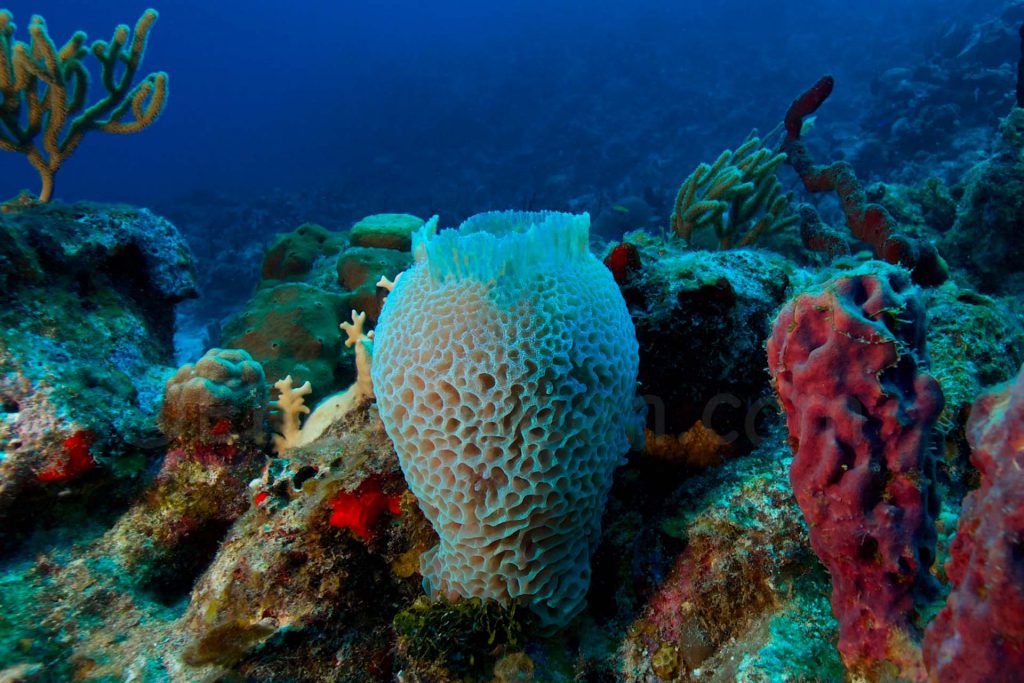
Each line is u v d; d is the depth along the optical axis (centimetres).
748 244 465
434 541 233
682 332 234
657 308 236
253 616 222
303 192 2728
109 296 363
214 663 211
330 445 267
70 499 272
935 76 1427
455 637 196
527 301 174
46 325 309
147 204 3053
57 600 246
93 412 279
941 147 1246
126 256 388
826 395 134
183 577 284
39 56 399
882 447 130
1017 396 101
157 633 236
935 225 637
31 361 281
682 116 2642
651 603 204
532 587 193
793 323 143
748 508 195
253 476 288
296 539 231
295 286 507
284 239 673
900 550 129
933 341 256
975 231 525
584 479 187
